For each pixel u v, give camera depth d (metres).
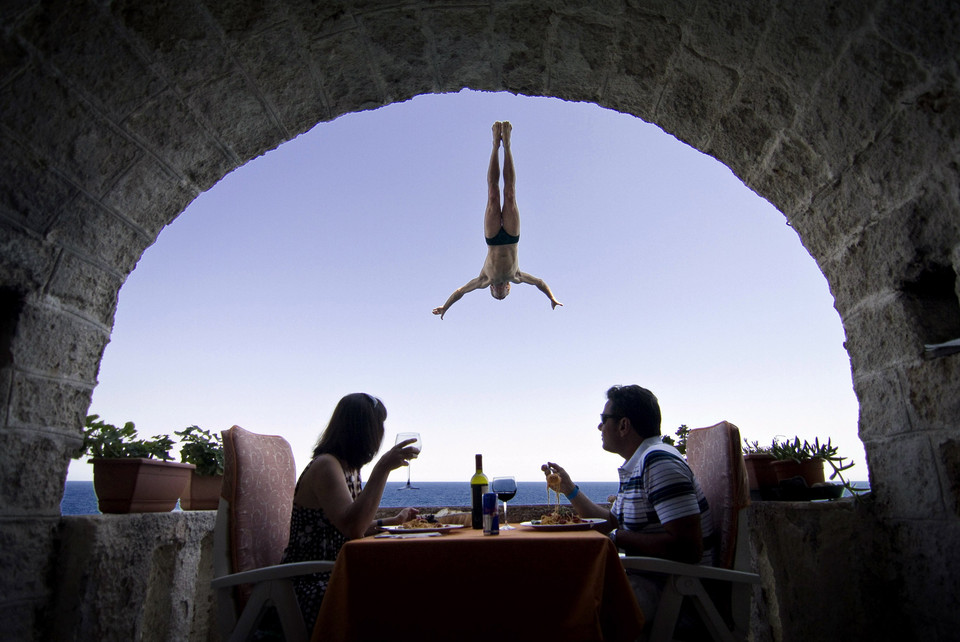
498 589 1.61
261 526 2.29
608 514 2.66
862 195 2.66
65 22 2.19
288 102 3.08
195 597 3.29
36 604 2.29
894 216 2.51
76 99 2.38
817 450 3.04
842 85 2.44
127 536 2.57
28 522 2.30
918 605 2.58
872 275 2.73
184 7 2.41
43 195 2.39
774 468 3.07
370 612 1.60
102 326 2.77
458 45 3.05
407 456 2.14
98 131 2.52
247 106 2.95
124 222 2.81
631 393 2.54
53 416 2.47
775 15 2.43
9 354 2.29
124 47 2.40
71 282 2.57
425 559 1.63
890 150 2.41
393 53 3.05
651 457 2.21
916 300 2.58
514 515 4.18
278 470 2.52
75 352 2.60
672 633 1.95
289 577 1.91
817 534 2.78
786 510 2.81
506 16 2.88
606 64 3.11
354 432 2.43
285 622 1.88
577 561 1.62
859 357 2.89
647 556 2.09
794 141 2.83
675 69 2.97
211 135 2.95
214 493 3.39
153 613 2.91
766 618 2.88
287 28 2.71
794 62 2.53
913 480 2.57
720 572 1.98
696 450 2.64
